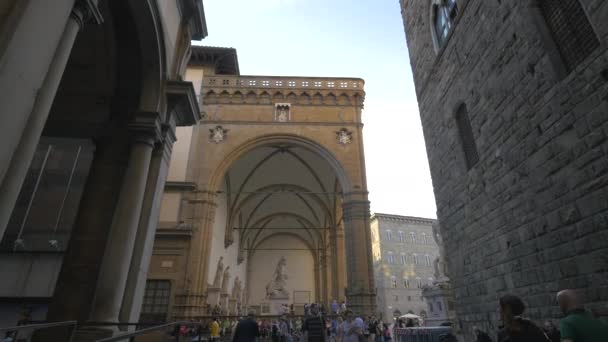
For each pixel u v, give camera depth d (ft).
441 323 56.18
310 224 149.28
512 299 11.91
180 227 80.64
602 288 19.33
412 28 50.90
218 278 97.71
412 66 50.78
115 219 27.68
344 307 81.71
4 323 38.91
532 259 25.40
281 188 126.52
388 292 188.65
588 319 11.05
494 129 30.07
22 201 43.14
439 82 41.47
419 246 208.13
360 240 85.97
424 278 200.64
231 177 112.06
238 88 100.89
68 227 42.75
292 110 100.53
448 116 39.27
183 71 38.73
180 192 85.51
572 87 21.47
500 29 28.86
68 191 44.21
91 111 32.55
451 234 39.24
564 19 22.70
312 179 122.01
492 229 30.78
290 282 159.74
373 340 67.92
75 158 45.83
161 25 31.01
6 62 12.84
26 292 39.45
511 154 27.68
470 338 34.88
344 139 97.86
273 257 164.66
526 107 25.84
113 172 30.96
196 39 43.39
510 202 28.02
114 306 25.16
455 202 38.06
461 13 35.35
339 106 102.37
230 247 120.88
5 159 12.67
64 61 17.40
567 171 21.98
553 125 23.13
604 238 19.27
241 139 94.84
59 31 15.66
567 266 21.95
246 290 155.43
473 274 34.37
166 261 77.41
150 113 30.76
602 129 19.39
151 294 74.59
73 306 26.66
